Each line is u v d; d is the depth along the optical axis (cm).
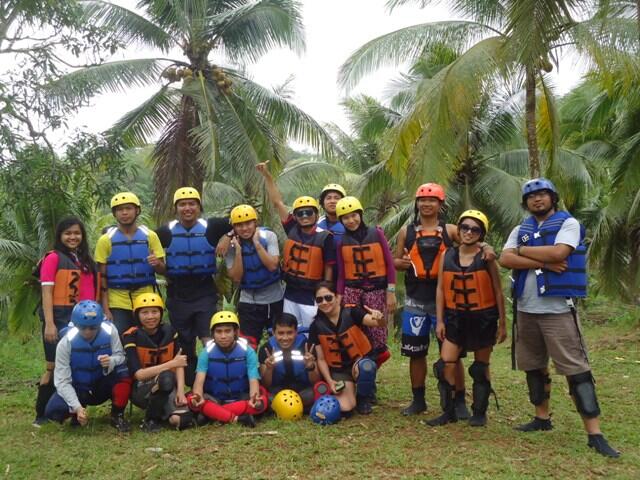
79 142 779
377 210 1955
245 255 665
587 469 480
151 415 596
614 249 1639
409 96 1684
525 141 1720
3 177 737
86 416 585
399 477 470
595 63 917
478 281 564
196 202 659
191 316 671
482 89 955
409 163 1019
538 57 845
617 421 622
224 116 1376
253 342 678
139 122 1371
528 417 636
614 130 1705
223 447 538
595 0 885
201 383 606
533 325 539
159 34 1380
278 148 1528
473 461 497
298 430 577
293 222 695
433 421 589
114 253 641
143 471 489
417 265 614
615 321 1759
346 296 640
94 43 736
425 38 1137
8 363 1154
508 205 1504
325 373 632
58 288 613
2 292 1590
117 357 590
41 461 512
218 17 1366
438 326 588
